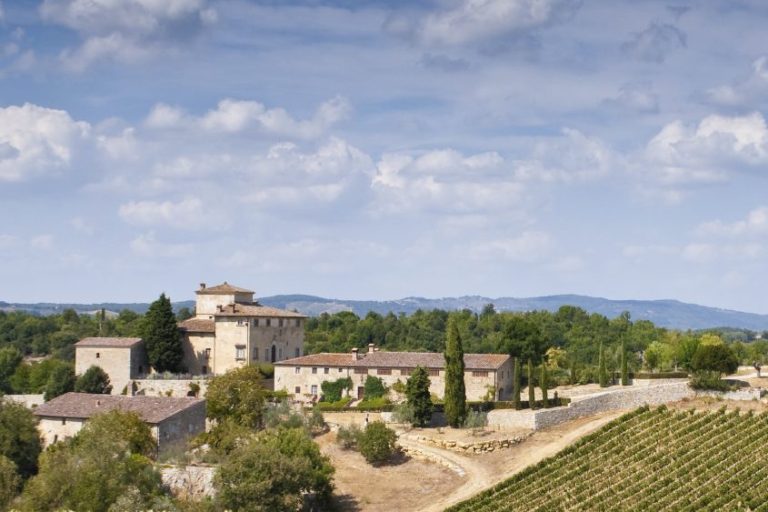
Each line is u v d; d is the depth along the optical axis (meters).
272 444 121.88
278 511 114.38
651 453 126.31
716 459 121.50
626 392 149.62
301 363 164.12
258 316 172.25
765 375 185.50
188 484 121.25
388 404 153.62
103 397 142.62
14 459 129.62
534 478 122.06
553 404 150.50
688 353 187.62
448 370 143.75
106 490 110.31
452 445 134.62
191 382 162.38
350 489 126.19
